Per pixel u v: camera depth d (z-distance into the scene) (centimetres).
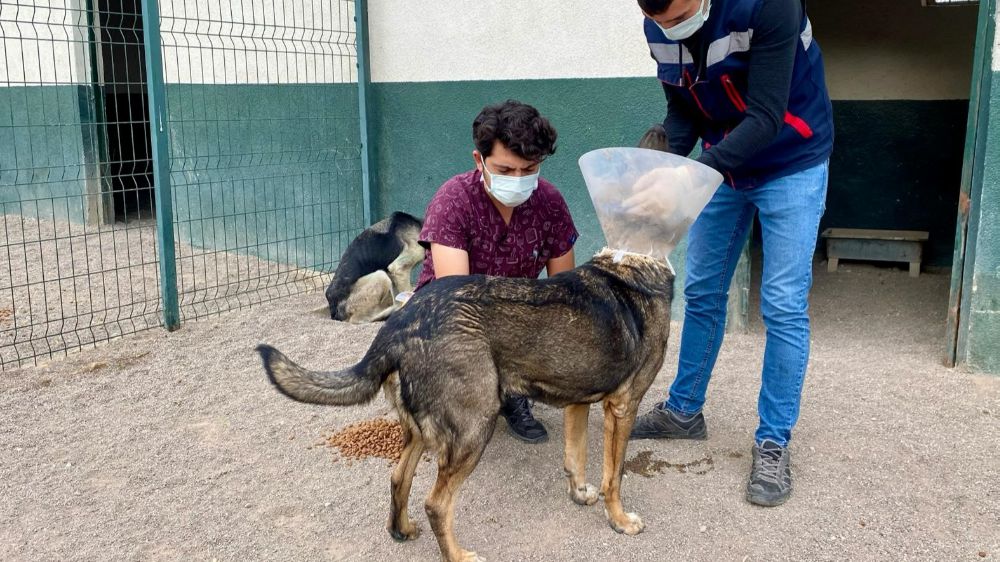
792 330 330
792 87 312
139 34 1121
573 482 333
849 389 445
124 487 350
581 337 277
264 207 756
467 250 344
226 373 480
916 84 750
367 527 320
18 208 988
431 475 360
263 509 333
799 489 341
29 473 361
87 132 899
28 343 530
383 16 652
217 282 693
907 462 360
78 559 298
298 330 563
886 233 756
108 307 612
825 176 329
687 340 376
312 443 391
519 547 305
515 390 281
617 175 286
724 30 290
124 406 434
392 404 277
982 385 445
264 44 654
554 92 580
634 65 548
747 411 421
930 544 299
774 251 331
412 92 652
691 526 317
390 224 606
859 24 758
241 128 752
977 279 454
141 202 1084
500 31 596
